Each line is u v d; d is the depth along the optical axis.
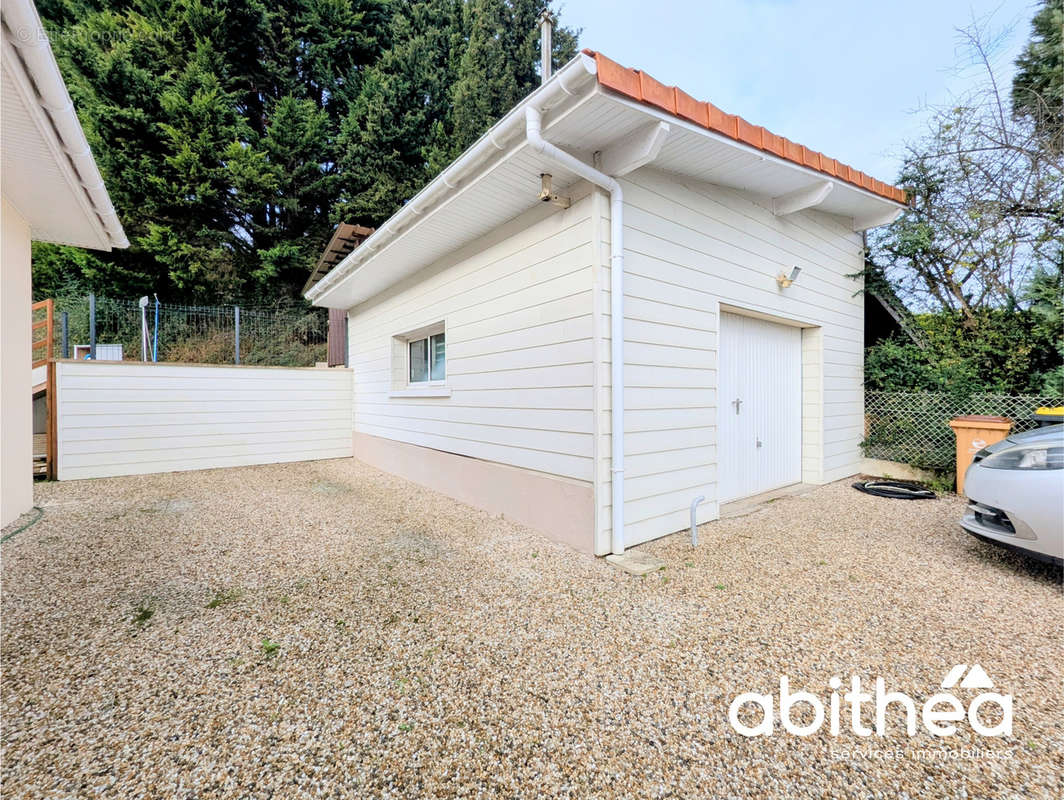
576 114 2.79
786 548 3.51
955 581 2.89
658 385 3.70
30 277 4.53
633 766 1.52
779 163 3.75
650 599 2.70
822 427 5.57
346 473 7.29
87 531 4.14
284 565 3.32
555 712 1.78
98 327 11.00
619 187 3.30
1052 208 5.19
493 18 15.06
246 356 12.16
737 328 4.75
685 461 3.94
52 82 2.57
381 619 2.51
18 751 1.58
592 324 3.35
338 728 1.70
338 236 8.88
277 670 2.05
